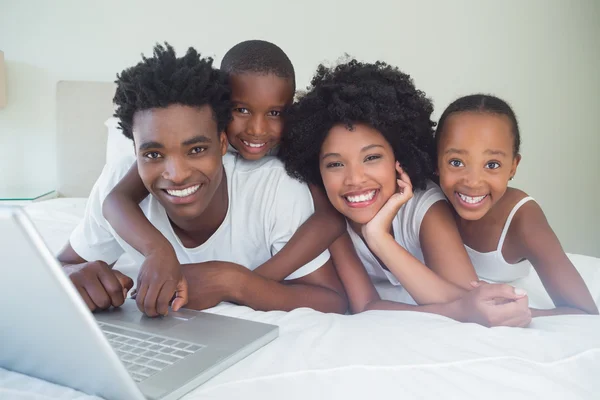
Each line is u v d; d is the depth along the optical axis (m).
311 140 0.97
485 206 0.97
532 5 2.24
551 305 1.03
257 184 1.02
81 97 2.33
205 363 0.52
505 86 2.28
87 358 0.42
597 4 2.24
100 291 0.72
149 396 0.45
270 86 1.02
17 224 0.36
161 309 0.69
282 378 0.50
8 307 0.42
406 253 0.92
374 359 0.53
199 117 0.84
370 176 0.92
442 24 2.26
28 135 2.41
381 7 2.27
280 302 0.87
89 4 2.34
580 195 2.34
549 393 0.48
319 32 2.31
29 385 0.47
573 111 2.29
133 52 2.36
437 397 0.46
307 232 0.97
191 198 0.88
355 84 0.94
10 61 2.37
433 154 1.02
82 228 1.08
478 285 0.87
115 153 2.01
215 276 0.83
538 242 0.99
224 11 2.33
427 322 0.69
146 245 0.83
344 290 1.02
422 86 2.29
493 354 0.56
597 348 0.57
